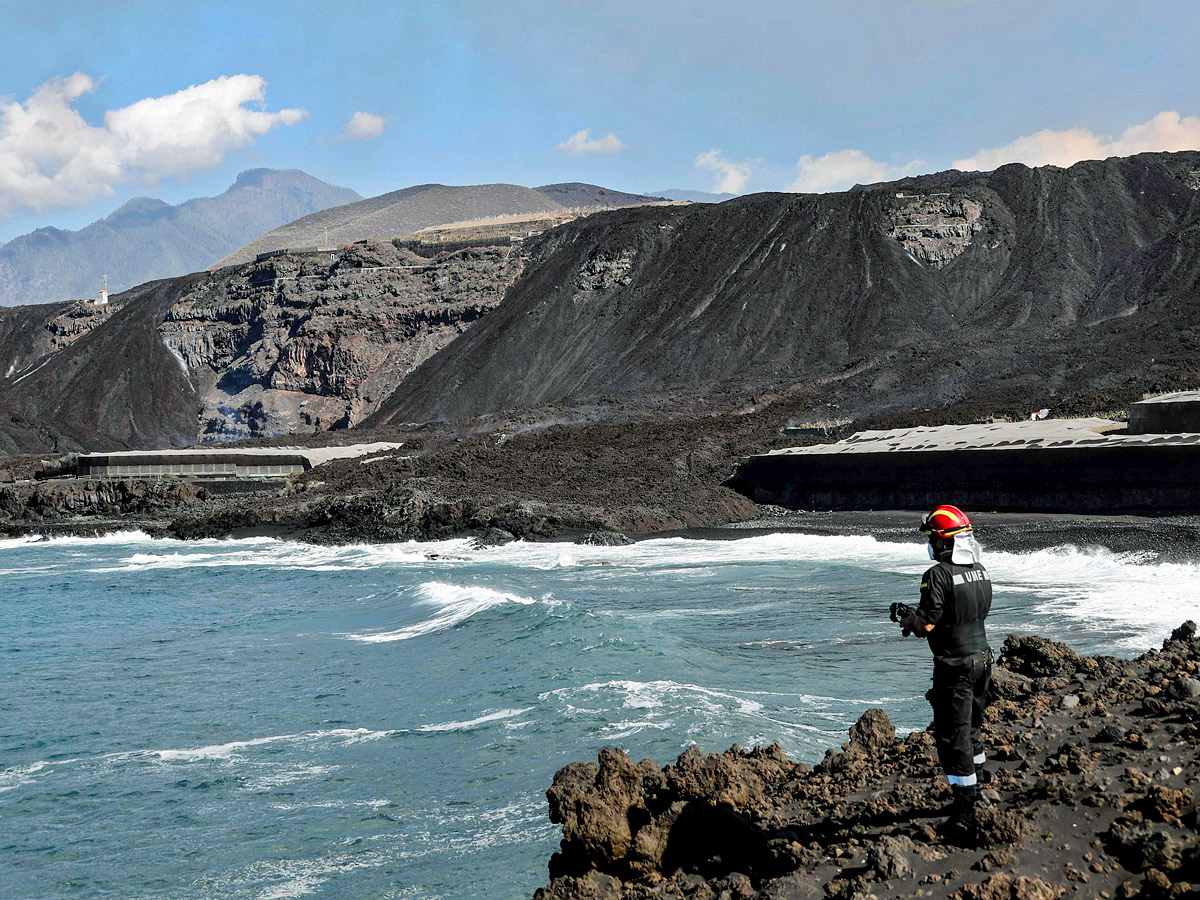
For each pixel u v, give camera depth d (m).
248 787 14.25
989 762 7.79
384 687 20.17
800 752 12.74
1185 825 5.89
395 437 120.69
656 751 13.11
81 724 19.05
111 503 87.38
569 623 24.30
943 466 61.53
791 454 70.50
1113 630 21.02
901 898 5.73
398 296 193.38
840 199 176.25
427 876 10.28
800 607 28.42
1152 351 100.19
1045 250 153.88
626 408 117.31
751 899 6.27
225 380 199.50
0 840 12.90
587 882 7.19
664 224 187.62
